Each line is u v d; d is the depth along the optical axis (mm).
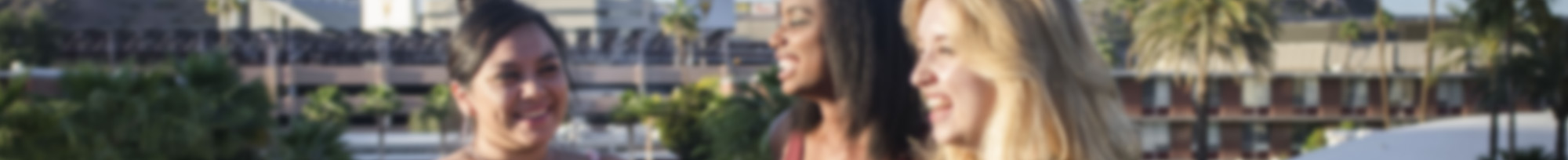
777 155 2088
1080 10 1446
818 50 1684
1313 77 21219
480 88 1713
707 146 2947
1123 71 16359
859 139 1696
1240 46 15828
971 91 1384
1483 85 14336
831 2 1664
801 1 1715
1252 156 21172
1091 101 1414
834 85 1688
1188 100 18969
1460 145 11039
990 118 1369
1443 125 11930
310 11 23438
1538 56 13125
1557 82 13016
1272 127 21172
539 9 1752
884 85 1652
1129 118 1484
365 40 17250
